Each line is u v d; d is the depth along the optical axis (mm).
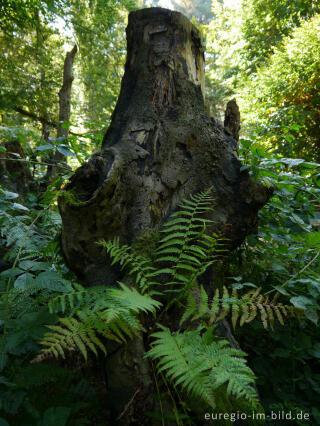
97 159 1676
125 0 10656
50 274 1505
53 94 9828
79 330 1108
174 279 1631
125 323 1204
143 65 2164
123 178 1703
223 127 2232
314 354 1862
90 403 1266
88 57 10836
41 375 1227
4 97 8617
